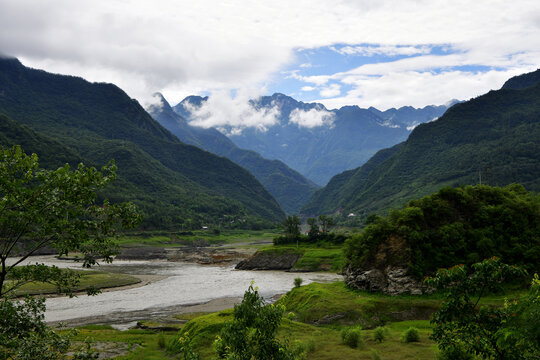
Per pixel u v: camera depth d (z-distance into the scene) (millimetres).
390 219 74000
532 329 12234
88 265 15938
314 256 138375
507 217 70875
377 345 36125
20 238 15586
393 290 63250
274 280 111812
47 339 15047
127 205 16422
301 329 45156
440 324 15898
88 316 66688
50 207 15133
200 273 128500
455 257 66750
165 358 39312
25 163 15023
